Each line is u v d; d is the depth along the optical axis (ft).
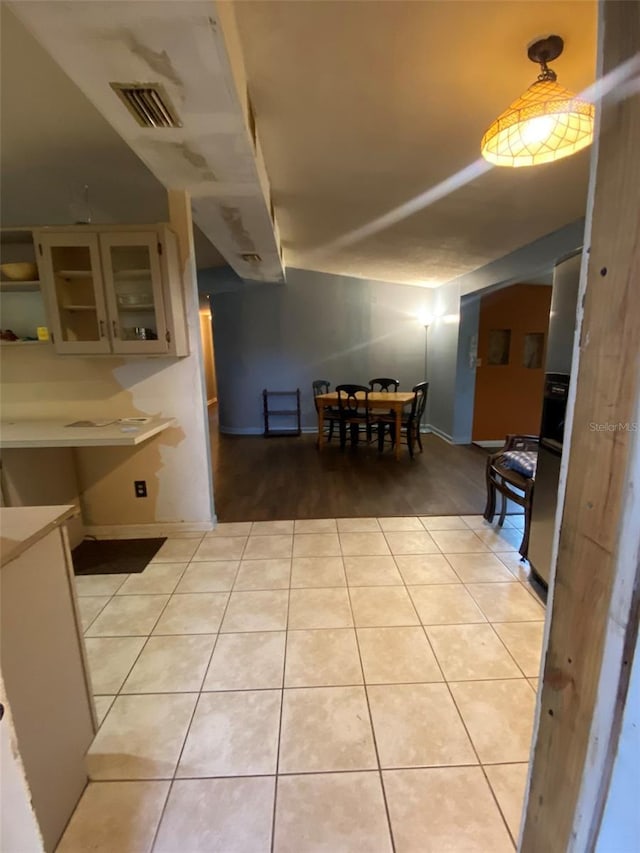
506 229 11.09
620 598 1.85
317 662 5.57
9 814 2.96
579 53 5.06
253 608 6.73
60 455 8.79
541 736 2.52
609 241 1.80
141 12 3.75
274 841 3.57
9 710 2.90
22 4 3.62
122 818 3.75
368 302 21.22
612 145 1.75
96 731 4.16
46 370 8.97
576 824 2.23
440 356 19.95
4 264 8.36
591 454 1.98
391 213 10.82
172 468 9.45
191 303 8.80
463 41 4.93
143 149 6.40
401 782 4.04
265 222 9.95
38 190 9.40
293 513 10.71
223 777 4.10
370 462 15.70
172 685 5.22
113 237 7.70
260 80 5.71
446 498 11.69
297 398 21.79
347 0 4.38
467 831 3.63
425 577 7.59
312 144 7.48
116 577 7.73
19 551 3.08
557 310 6.56
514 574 7.66
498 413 18.86
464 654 5.68
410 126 6.84
